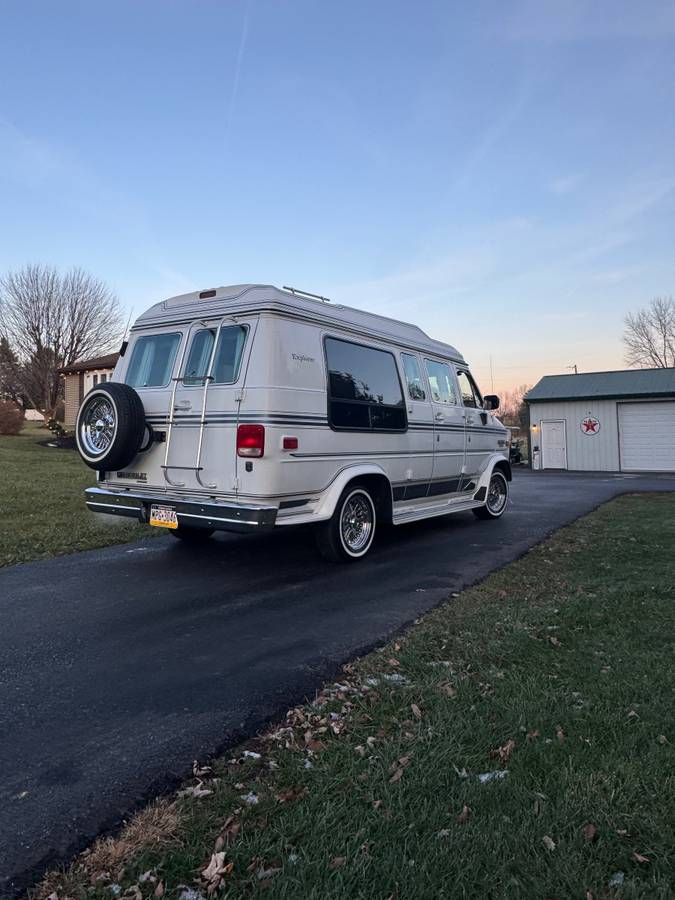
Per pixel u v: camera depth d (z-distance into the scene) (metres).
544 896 1.79
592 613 4.34
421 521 9.19
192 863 1.98
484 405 9.23
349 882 1.85
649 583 5.16
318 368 5.83
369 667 3.57
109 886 1.89
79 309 32.78
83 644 3.95
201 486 5.60
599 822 2.10
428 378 7.76
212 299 5.79
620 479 17.59
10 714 3.00
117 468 5.91
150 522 5.84
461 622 4.30
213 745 2.73
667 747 2.56
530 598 4.90
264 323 5.40
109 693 3.24
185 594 5.13
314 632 4.20
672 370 22.72
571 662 3.50
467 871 1.89
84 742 2.75
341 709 3.04
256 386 5.30
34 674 3.48
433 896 1.79
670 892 1.80
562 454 22.70
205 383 5.58
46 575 5.75
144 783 2.44
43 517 8.53
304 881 1.86
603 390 22.16
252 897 1.82
